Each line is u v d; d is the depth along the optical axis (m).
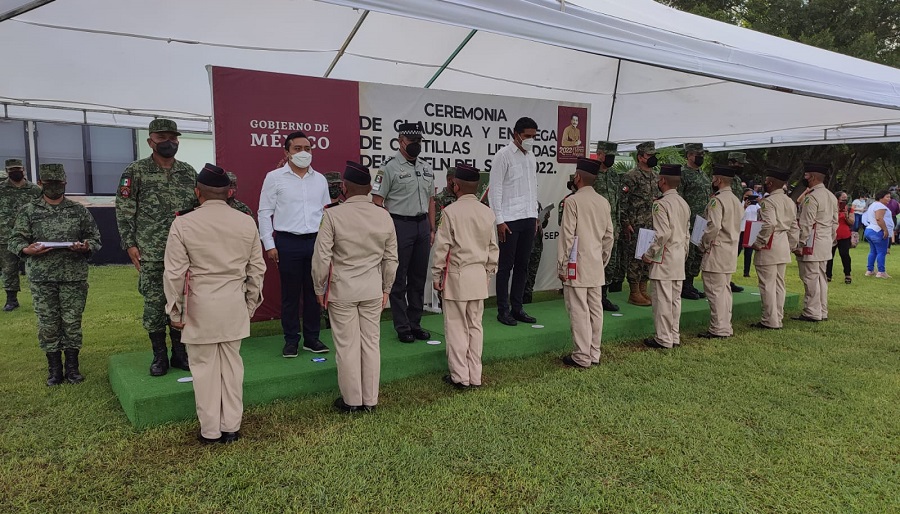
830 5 21.41
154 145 3.92
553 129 7.13
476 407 3.83
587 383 4.36
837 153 22.39
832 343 5.67
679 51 4.43
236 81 5.12
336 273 3.63
